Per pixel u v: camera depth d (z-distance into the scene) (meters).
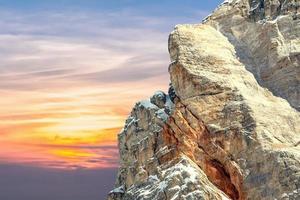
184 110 139.00
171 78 142.12
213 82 138.38
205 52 143.25
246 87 140.75
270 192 128.12
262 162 130.12
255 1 154.12
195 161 135.88
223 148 134.38
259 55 147.75
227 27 152.88
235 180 132.00
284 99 142.12
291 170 127.44
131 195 137.62
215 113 136.75
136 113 149.25
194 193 125.06
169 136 140.75
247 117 134.38
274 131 134.25
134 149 146.50
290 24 147.25
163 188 128.88
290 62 143.88
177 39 143.88
